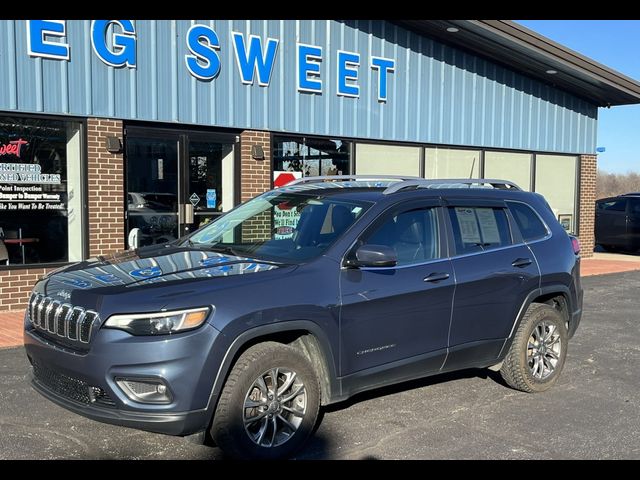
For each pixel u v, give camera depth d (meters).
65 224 8.91
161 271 4.17
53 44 8.48
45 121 8.62
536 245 5.71
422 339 4.78
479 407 5.21
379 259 4.26
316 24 11.25
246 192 10.60
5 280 8.36
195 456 4.12
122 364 3.59
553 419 4.96
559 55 13.21
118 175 9.22
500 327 5.31
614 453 4.32
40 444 4.26
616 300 10.65
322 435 4.53
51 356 3.89
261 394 3.96
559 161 16.20
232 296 3.83
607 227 18.69
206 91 10.00
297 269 4.21
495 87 14.43
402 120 12.80
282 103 10.93
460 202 5.29
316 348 4.25
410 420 4.87
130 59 9.19
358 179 5.91
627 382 5.99
